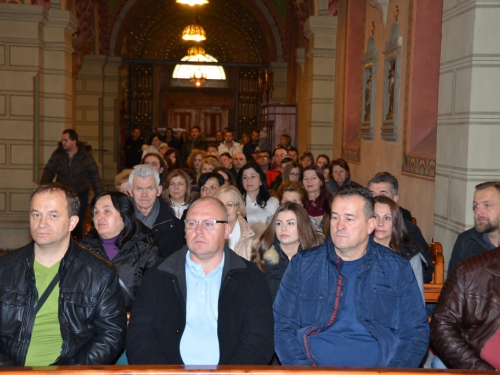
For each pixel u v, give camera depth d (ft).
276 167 34.65
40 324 10.64
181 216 20.26
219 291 10.78
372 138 32.04
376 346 10.69
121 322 11.13
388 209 13.80
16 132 34.35
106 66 63.52
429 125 25.84
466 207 17.61
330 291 10.91
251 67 76.95
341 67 39.19
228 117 80.89
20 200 34.63
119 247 13.80
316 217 21.71
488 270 10.80
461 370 8.65
